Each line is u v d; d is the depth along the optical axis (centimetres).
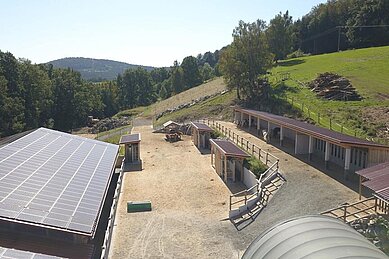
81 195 1805
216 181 3153
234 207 2488
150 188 3009
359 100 4556
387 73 5600
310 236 972
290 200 2336
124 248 1930
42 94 7725
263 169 2905
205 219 2309
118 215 2406
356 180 2544
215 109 6288
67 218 1512
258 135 4391
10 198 1541
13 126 6184
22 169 1939
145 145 4844
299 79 6241
